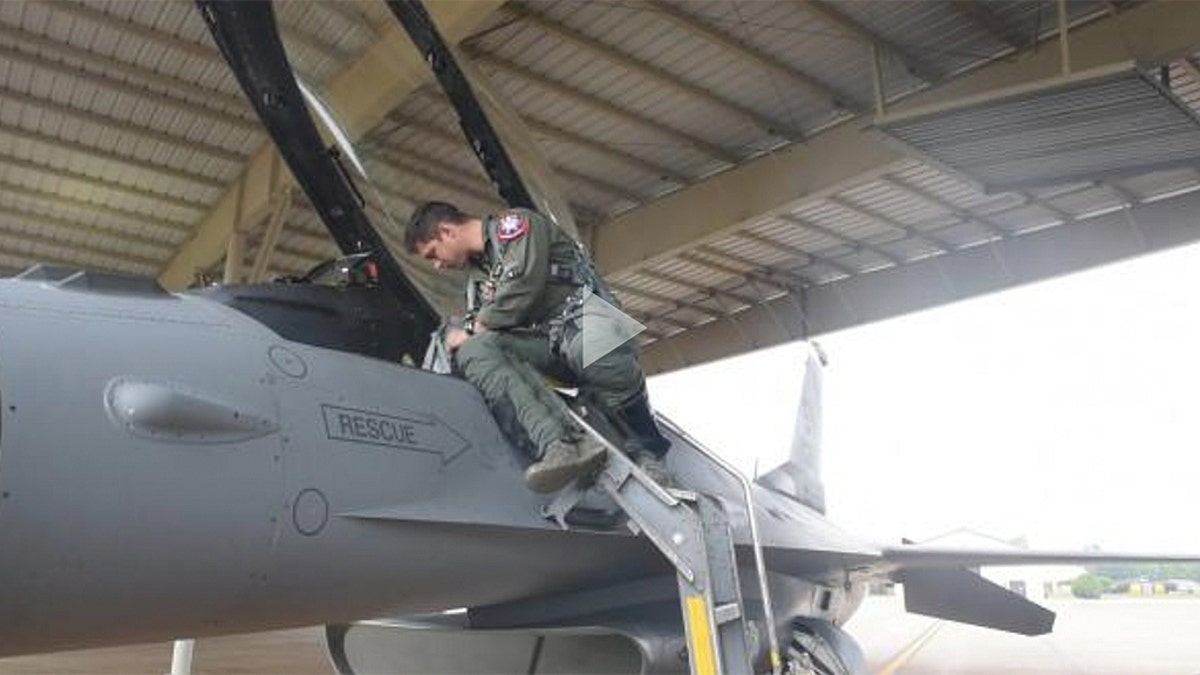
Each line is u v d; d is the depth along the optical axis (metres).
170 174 11.94
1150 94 8.16
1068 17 9.62
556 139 11.66
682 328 18.80
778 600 4.50
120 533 2.10
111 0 8.84
